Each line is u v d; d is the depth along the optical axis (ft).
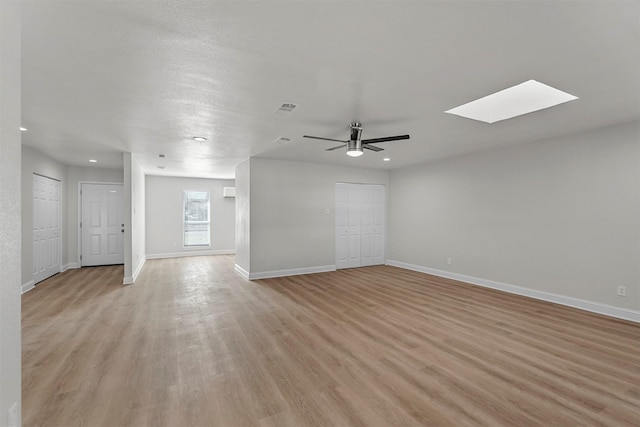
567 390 7.39
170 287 17.54
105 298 15.29
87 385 7.61
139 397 7.13
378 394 7.27
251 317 12.55
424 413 6.58
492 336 10.57
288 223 20.85
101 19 5.75
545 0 5.27
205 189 30.30
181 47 6.79
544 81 8.48
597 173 13.00
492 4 5.40
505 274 16.55
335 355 9.23
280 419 6.40
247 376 8.06
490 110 12.16
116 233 24.50
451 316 12.60
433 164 21.11
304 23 5.96
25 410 6.64
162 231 28.60
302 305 14.16
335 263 22.94
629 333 10.76
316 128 12.96
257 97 9.62
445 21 5.90
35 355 9.20
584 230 13.41
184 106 10.31
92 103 10.00
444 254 20.26
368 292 16.46
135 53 7.02
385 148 16.93
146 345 9.90
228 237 31.24
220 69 7.82
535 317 12.43
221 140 14.98
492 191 17.24
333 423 6.28
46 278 19.48
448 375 8.09
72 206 22.77
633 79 8.29
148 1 5.28
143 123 12.18
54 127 12.71
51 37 6.33
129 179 18.01
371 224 24.80
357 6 5.47
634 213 12.00
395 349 9.61
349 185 23.80
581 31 6.18
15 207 4.42
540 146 14.99
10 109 4.30
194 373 8.20
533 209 15.26
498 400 7.02
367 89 9.06
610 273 12.61
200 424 6.25
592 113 11.09
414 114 11.21
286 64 7.57
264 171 20.01
